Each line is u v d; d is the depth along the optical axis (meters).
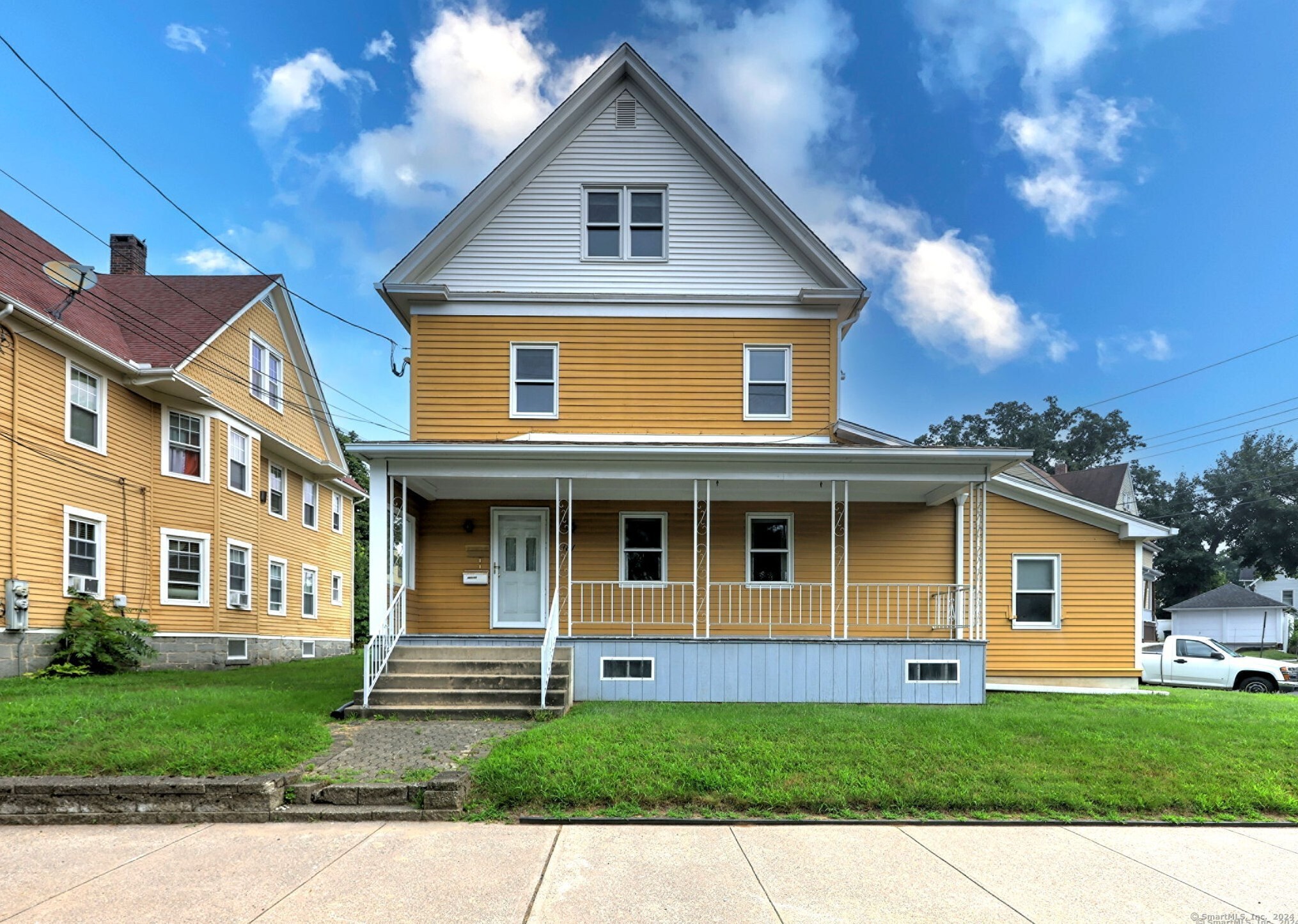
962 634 12.22
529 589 12.34
